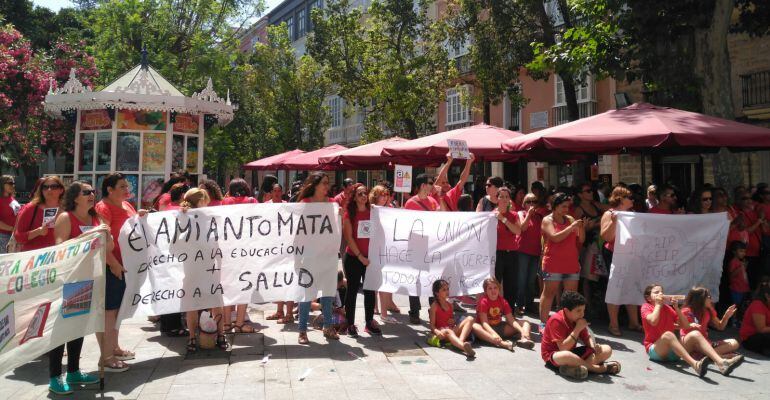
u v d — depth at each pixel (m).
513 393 4.88
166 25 26.73
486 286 6.75
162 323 6.79
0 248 8.52
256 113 33.12
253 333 6.99
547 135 7.75
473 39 19.61
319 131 31.66
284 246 6.35
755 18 11.71
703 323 5.97
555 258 6.89
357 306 9.00
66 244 4.71
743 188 8.20
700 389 5.02
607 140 7.35
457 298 8.97
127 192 5.71
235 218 6.22
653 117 7.66
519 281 7.88
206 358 5.82
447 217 7.01
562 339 5.53
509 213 7.40
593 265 7.66
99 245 4.83
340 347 6.34
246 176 44.38
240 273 6.19
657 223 6.82
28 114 21.94
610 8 11.48
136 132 12.84
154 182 13.00
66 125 23.48
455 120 27.19
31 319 4.45
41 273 4.54
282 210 6.37
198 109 13.40
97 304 4.79
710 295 6.72
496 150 10.20
